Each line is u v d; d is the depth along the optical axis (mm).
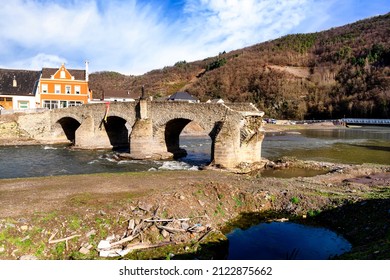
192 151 40781
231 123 27578
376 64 131125
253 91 133375
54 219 11406
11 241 10164
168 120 32938
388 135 68375
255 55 169375
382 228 11578
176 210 13148
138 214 12516
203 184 16500
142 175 19828
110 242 10914
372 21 191625
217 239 11680
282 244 11828
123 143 44875
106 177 19016
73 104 54875
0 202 13352
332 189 17797
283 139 58719
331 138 60812
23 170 27062
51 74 54281
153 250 10641
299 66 159250
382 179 22047
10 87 53219
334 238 12383
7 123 45250
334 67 144500
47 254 10195
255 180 19344
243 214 14992
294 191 16734
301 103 122562
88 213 12078
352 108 114688
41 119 47250
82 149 40094
